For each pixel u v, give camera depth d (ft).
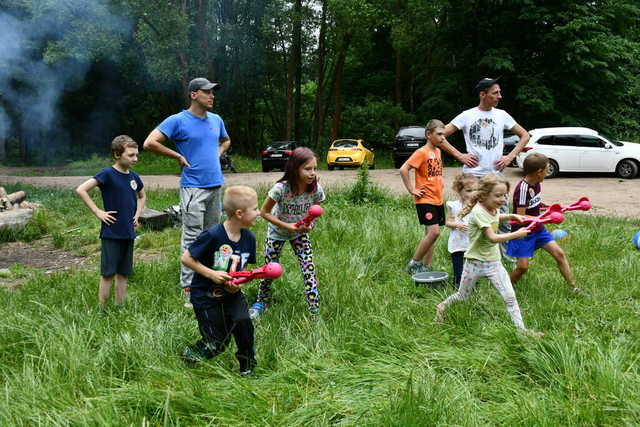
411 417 8.39
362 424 8.56
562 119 76.69
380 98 111.45
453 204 16.60
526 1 74.49
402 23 94.38
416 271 18.35
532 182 16.12
